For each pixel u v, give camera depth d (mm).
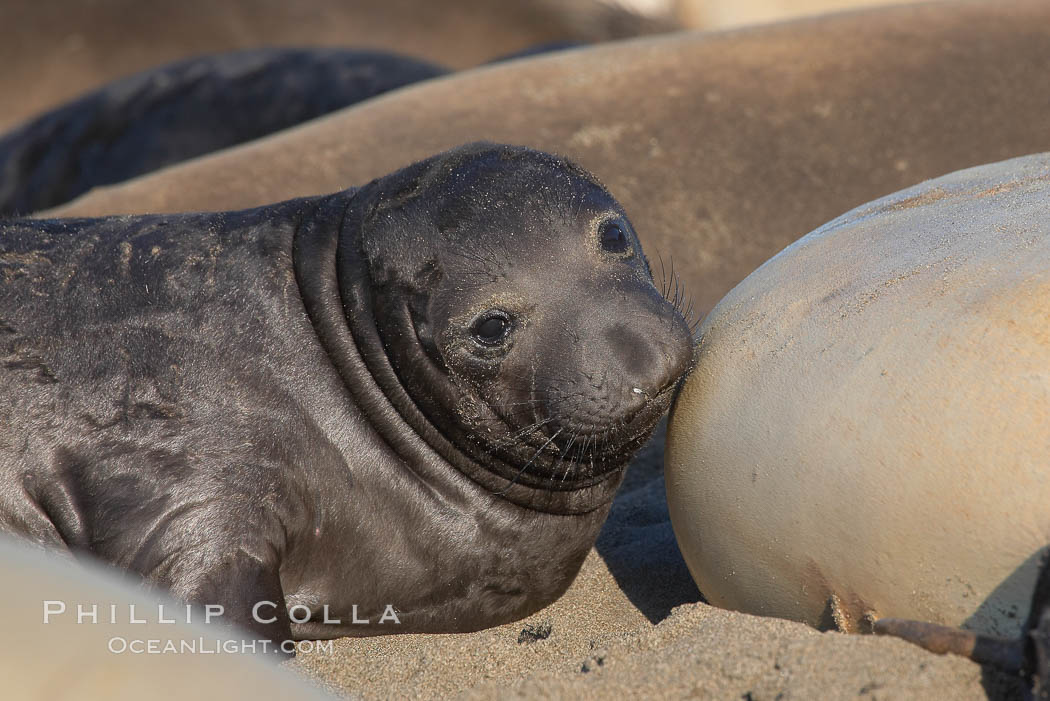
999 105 24688
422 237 14758
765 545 11531
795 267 13062
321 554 14758
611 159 24516
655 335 13922
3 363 14555
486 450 15039
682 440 12867
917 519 10203
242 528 13836
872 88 25266
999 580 9859
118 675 5992
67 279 15258
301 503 14469
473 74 28391
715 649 10555
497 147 15617
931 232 12188
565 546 15594
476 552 15250
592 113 25484
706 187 24141
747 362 12305
